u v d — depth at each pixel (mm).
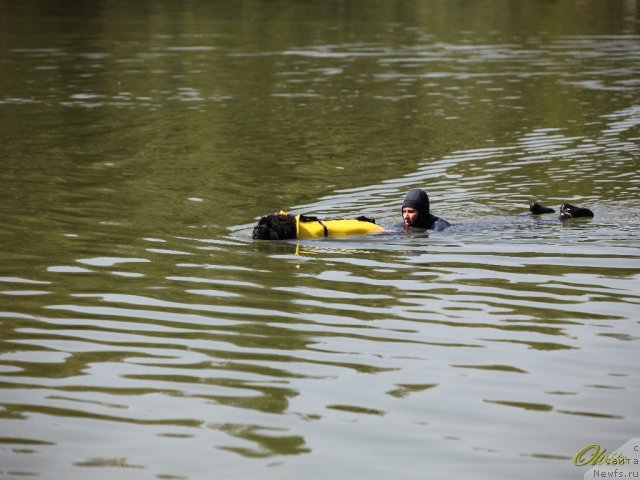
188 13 99250
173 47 76812
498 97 56875
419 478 14555
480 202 33531
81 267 25266
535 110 52906
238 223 30500
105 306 22172
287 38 82625
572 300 22656
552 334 20469
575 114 51469
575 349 19625
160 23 91438
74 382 17984
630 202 32938
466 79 63312
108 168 39156
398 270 25219
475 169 39031
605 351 19500
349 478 14555
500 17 97688
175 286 23688
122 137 45812
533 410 16859
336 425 16312
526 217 30781
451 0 110312
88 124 48969
